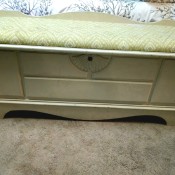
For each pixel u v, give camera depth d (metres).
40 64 1.13
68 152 1.21
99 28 1.19
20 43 1.04
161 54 1.06
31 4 1.34
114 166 1.16
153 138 1.33
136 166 1.17
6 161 1.15
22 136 1.28
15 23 1.16
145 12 1.37
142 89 1.23
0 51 1.07
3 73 1.15
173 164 1.20
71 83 1.20
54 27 1.15
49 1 1.36
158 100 1.28
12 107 1.32
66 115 1.36
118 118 1.42
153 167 1.17
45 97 1.27
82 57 1.10
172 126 1.42
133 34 1.14
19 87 1.21
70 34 1.09
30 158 1.17
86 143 1.27
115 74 1.17
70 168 1.14
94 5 1.36
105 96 1.26
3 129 1.31
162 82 1.20
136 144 1.29
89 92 1.24
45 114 1.43
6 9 1.32
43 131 1.32
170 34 1.18
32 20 1.23
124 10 1.37
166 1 1.43
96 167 1.15
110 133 1.34
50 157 1.18
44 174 1.10
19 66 1.13
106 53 1.06
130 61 1.11
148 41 1.09
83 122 1.40
